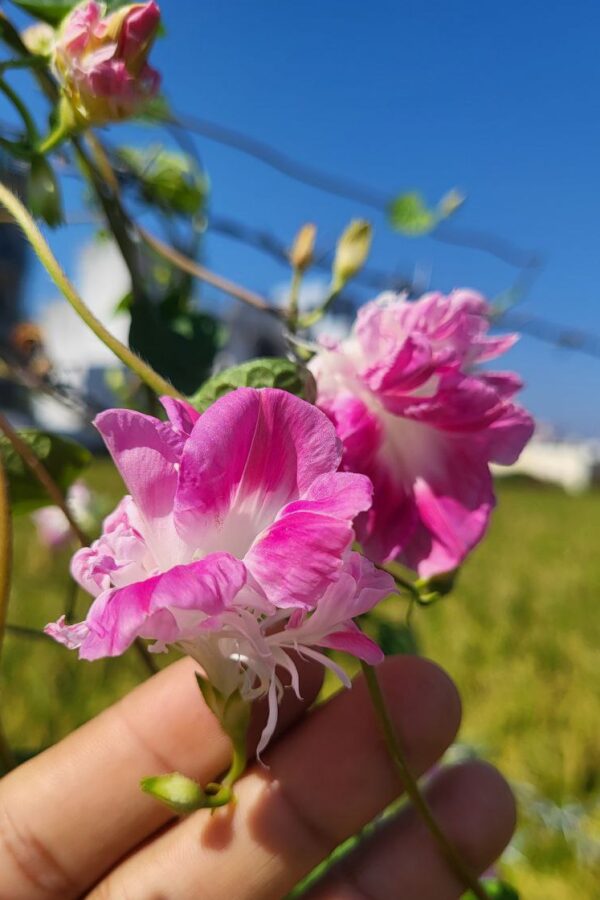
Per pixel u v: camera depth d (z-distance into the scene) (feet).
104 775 0.56
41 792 0.55
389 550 0.47
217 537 0.37
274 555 0.34
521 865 1.17
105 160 0.64
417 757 0.54
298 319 0.63
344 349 0.50
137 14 0.50
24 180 0.60
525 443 0.50
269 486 0.37
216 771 0.56
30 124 0.55
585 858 1.18
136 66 0.50
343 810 0.53
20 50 0.57
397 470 0.49
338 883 0.55
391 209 0.87
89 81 0.50
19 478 0.59
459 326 0.50
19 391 0.96
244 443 0.37
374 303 0.51
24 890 0.56
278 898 0.54
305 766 0.54
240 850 0.53
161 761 0.56
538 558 3.63
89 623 0.33
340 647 0.38
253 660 0.38
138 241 0.71
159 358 0.65
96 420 0.36
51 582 1.99
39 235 0.45
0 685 1.36
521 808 1.27
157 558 0.37
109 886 0.55
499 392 0.52
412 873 0.55
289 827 0.53
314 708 0.56
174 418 0.38
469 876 0.50
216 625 0.35
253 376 0.46
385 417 0.49
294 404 0.37
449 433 0.48
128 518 0.38
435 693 0.55
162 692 0.57
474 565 3.22
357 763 0.53
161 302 0.73
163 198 0.83
